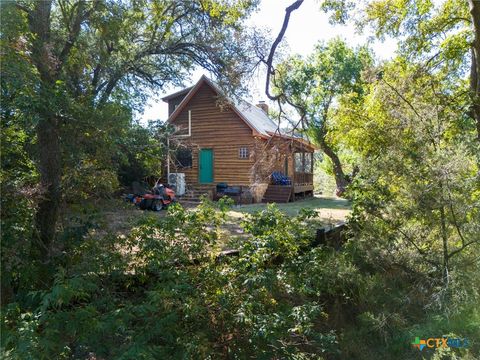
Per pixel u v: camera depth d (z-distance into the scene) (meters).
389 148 5.57
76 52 5.80
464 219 4.87
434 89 6.44
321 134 20.83
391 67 7.45
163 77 13.08
